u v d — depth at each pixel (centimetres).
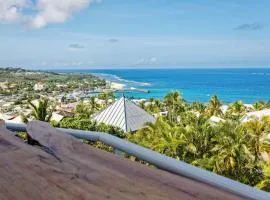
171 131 2227
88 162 142
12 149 156
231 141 2023
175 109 4409
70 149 157
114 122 2673
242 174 1972
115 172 132
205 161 1994
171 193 116
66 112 5559
